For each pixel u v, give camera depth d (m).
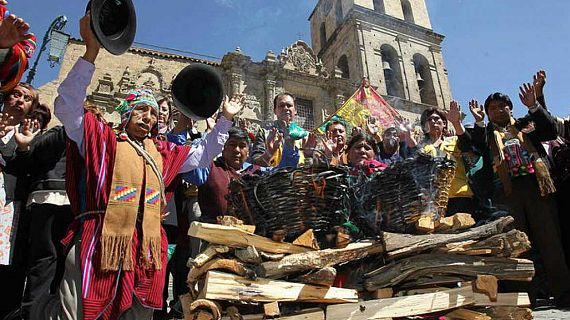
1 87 2.86
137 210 2.67
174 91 3.26
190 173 4.03
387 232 2.98
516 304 2.92
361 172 3.36
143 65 21.12
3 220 3.52
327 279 2.70
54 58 11.84
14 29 2.59
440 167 3.02
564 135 5.36
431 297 2.84
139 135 3.00
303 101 24.05
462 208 4.36
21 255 3.78
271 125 5.33
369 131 6.38
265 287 2.61
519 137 4.90
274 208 2.76
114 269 2.46
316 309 2.75
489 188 4.84
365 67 25.89
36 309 2.88
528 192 4.70
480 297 2.90
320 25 32.94
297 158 4.88
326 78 24.42
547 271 4.55
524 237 2.87
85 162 2.67
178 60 21.95
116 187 2.63
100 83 18.94
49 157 3.65
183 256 4.41
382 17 28.23
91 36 2.59
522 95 4.92
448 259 2.92
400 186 2.99
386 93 25.70
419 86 28.41
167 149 3.24
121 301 2.45
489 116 5.27
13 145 3.89
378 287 2.95
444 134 5.41
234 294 2.52
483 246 2.95
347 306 2.74
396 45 27.97
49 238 3.47
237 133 4.47
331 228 2.90
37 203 3.54
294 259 2.71
